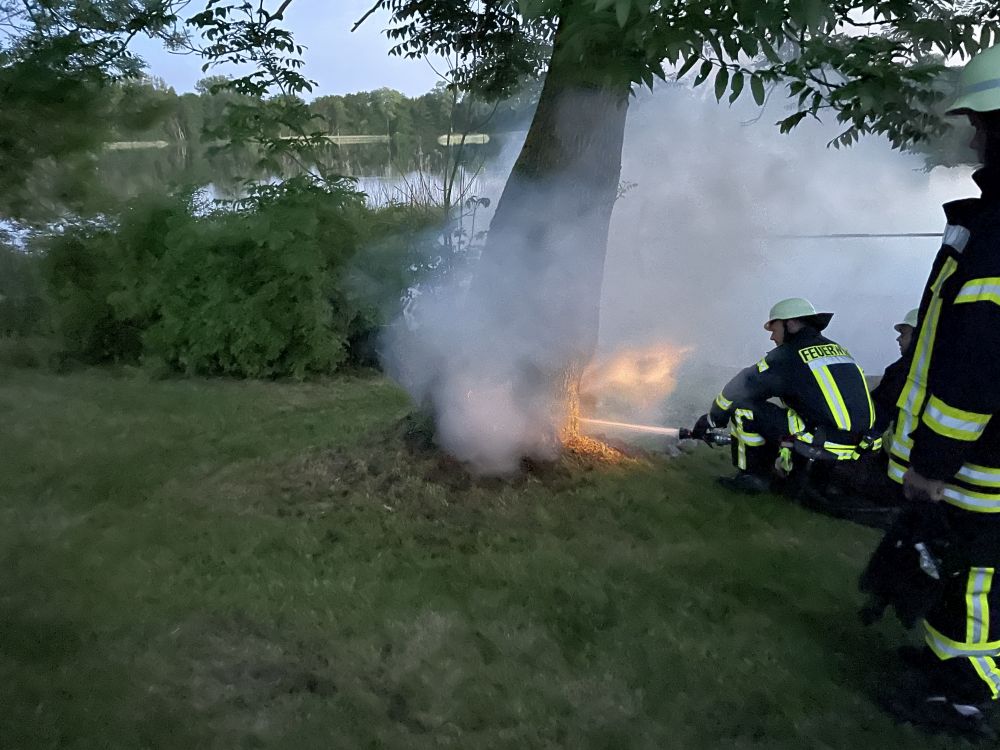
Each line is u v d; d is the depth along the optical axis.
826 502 4.32
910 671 2.61
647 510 4.08
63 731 2.16
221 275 7.02
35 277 7.86
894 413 2.86
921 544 2.32
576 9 2.38
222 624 2.80
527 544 3.61
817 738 2.38
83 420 5.35
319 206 7.12
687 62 2.32
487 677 2.57
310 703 2.38
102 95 6.28
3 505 3.81
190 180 7.58
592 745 2.29
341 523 3.72
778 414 4.50
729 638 2.89
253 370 7.05
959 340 2.10
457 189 6.35
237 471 4.39
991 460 2.22
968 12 3.26
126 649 2.60
